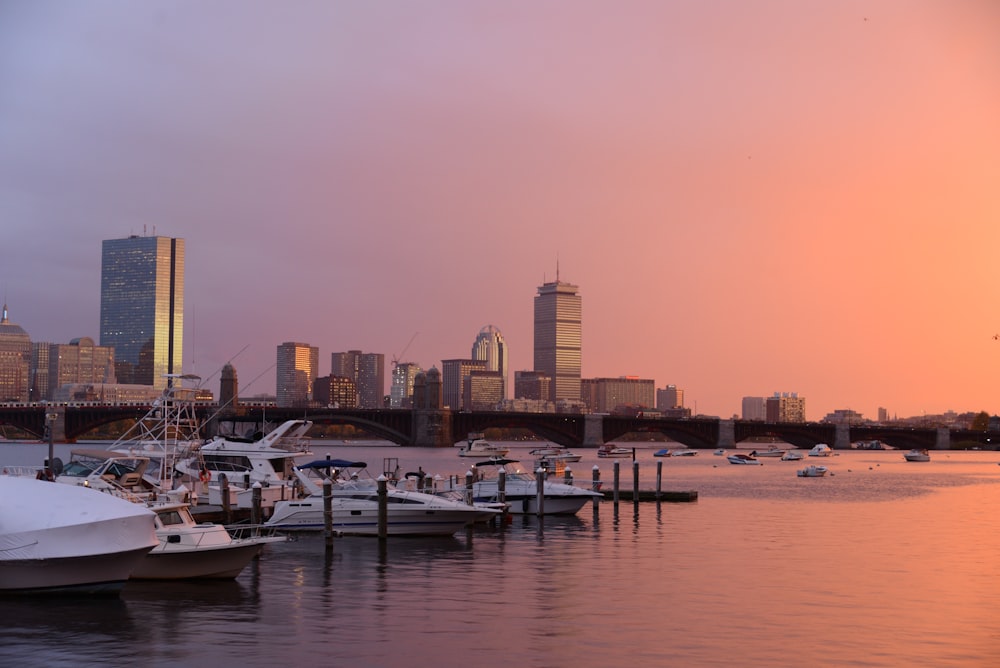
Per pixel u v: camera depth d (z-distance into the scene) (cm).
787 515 8631
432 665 3450
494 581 5028
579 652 3606
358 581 5028
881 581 5044
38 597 4425
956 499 10912
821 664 3472
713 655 3575
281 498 7456
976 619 4150
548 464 14388
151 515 4528
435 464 19762
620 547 6341
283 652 3600
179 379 8050
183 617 4147
